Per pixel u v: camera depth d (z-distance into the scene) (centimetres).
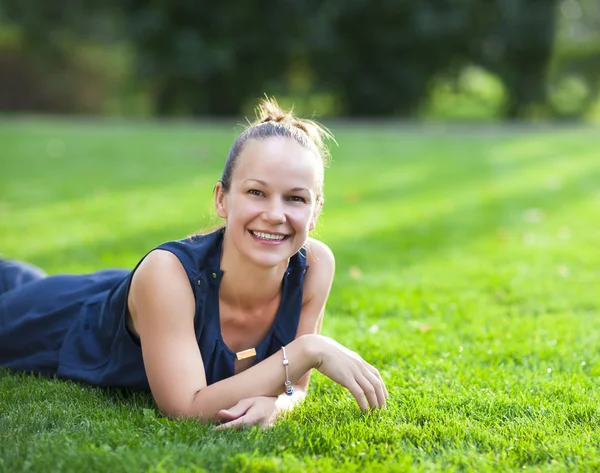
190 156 1245
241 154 296
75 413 308
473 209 870
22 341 388
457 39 2412
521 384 360
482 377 370
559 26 2547
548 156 1289
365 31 2419
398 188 1002
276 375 301
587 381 366
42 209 826
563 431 301
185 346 302
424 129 1819
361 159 1250
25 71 2638
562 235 743
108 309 353
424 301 509
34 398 330
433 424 305
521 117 2645
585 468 265
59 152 1254
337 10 2345
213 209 338
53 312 384
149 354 304
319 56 2428
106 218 784
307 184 293
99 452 260
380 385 313
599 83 2711
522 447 283
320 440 284
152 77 2380
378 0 2327
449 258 646
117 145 1348
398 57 2486
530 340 430
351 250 669
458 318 473
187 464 256
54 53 2642
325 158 319
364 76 2500
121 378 344
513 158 1273
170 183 1007
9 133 1455
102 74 2709
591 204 904
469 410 325
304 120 317
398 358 401
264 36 2355
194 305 308
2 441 272
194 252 307
